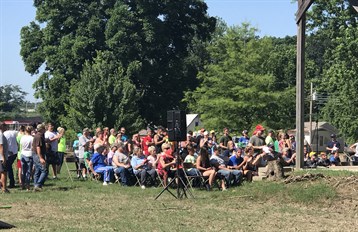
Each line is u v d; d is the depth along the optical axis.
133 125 38.16
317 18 41.94
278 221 11.23
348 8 39.91
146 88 48.69
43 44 48.25
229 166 17.38
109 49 45.94
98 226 10.69
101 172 18.53
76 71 46.09
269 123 37.34
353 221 11.23
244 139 22.08
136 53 45.72
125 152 18.36
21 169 16.77
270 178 15.22
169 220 11.34
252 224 10.91
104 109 37.88
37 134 16.22
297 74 17.50
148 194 15.63
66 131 38.69
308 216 11.77
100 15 46.94
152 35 45.56
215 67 38.38
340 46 37.59
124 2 46.97
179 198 14.65
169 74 49.06
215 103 37.06
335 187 13.58
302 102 17.41
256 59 37.88
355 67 37.47
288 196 13.60
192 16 50.03
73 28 47.72
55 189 16.70
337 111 39.88
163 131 21.12
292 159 19.61
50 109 46.03
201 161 16.80
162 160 17.28
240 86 37.22
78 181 19.08
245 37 39.38
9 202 13.83
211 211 12.45
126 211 12.54
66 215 12.00
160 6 48.00
